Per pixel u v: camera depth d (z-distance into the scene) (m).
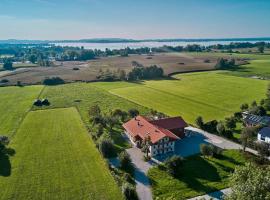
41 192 54.12
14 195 53.28
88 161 66.50
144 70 183.50
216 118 98.50
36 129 88.69
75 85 162.75
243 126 89.12
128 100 125.50
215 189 54.56
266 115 99.19
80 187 55.59
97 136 80.06
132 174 60.62
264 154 66.75
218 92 136.75
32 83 168.38
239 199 36.72
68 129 88.31
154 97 130.12
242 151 70.44
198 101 121.31
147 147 68.31
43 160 67.19
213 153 67.88
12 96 136.38
